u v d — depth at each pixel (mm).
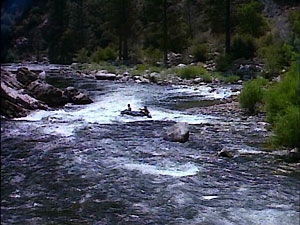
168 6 41250
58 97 18812
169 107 18531
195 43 42469
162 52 41656
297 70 14484
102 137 13188
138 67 35344
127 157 11102
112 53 45656
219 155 11164
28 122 15328
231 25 38656
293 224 7242
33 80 20844
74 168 10266
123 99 20766
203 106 18625
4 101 16250
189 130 13992
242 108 17547
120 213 7742
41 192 8734
